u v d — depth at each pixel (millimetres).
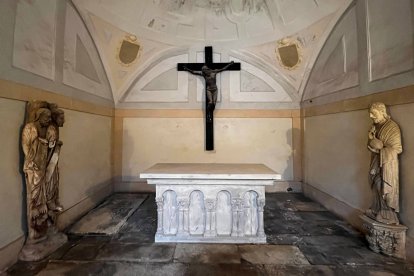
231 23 3990
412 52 1965
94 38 3479
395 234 2080
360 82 2693
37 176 2088
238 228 2455
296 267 1983
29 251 2057
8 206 1966
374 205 2271
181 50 4348
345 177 3016
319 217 3145
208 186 2471
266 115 4477
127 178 4461
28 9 2191
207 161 4480
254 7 3736
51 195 2293
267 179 2398
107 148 4145
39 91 2359
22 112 2135
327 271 1924
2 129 1909
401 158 2094
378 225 2156
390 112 2217
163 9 3717
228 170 2635
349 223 2902
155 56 4289
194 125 4500
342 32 3082
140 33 3877
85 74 3371
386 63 2273
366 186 2600
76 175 3100
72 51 3006
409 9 1987
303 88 4309
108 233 2645
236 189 2455
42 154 2143
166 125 4508
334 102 3279
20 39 2105
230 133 4484
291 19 3617
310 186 4074
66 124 2879
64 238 2420
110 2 3242
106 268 1960
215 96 4293
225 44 4254
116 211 3391
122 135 4469
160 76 4480
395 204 2074
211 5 3793
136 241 2455
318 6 3203
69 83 2949
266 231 2701
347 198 2977
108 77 4090
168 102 4508
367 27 2539
